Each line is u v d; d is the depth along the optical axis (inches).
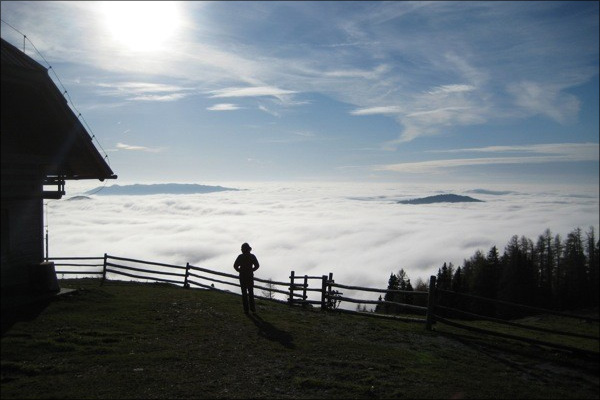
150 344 402.0
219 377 338.3
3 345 362.9
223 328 482.0
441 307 543.5
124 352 375.9
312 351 418.3
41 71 455.2
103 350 374.6
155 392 302.5
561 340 613.9
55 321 440.5
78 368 333.4
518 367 413.1
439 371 384.2
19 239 500.1
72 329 420.8
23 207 507.2
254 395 309.3
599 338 433.7
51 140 531.8
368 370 372.8
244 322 519.5
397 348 450.9
